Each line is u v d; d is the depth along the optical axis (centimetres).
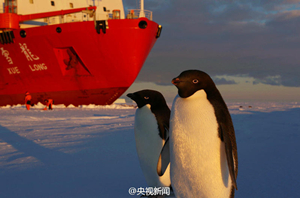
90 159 433
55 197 265
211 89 215
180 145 216
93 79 2341
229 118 216
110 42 2089
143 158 291
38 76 2433
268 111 1922
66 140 650
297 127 841
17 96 2612
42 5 2648
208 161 210
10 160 437
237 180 304
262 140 593
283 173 326
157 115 282
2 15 2247
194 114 210
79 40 2109
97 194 273
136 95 286
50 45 2203
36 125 1041
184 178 222
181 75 212
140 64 2239
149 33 2128
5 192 283
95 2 2969
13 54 2364
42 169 375
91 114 1666
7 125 1042
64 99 2539
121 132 792
